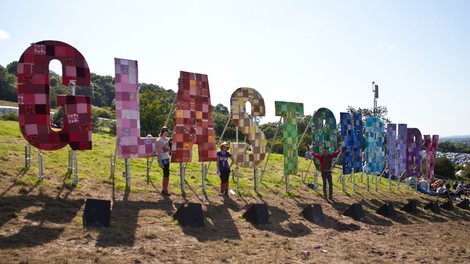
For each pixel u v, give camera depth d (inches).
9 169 474.0
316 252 366.3
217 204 503.2
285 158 648.4
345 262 348.5
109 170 576.1
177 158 529.0
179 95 534.3
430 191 943.0
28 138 428.5
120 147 486.0
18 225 323.6
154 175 605.9
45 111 436.5
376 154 812.0
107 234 334.6
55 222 345.1
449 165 1911.9
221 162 556.1
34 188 427.8
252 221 441.7
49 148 438.9
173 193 519.5
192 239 355.3
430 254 409.1
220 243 354.3
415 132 910.4
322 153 669.9
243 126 609.6
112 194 465.1
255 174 628.7
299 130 1934.1
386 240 451.8
